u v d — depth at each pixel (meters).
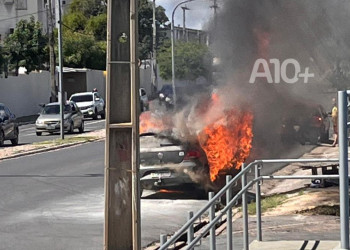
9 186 17.52
